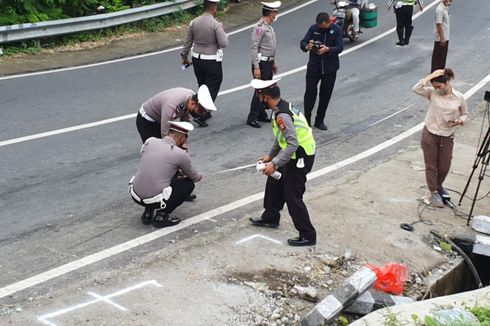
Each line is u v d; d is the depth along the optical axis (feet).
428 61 71.46
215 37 47.24
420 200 37.24
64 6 77.30
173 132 31.12
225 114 51.47
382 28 87.30
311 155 30.07
